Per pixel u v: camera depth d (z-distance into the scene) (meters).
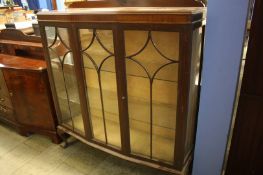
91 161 1.63
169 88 1.10
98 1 1.48
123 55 1.09
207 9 0.98
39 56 1.84
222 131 1.17
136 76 1.14
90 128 1.47
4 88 1.80
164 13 0.91
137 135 1.31
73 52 1.27
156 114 1.20
